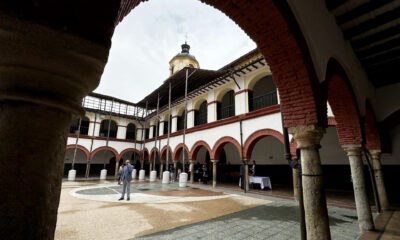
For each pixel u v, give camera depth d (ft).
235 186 49.19
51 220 2.71
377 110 30.94
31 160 2.52
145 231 17.02
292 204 28.27
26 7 2.44
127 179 30.89
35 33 2.44
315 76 12.50
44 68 2.63
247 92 44.37
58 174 2.91
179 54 93.91
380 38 20.29
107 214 22.34
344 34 20.45
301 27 11.75
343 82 18.26
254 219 20.74
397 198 32.76
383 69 26.55
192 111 61.31
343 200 31.27
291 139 33.19
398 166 34.14
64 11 2.67
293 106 12.62
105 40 3.06
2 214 2.27
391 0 15.92
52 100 2.68
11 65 2.52
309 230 11.24
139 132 91.25
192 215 22.22
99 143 77.00
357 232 17.47
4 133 2.48
